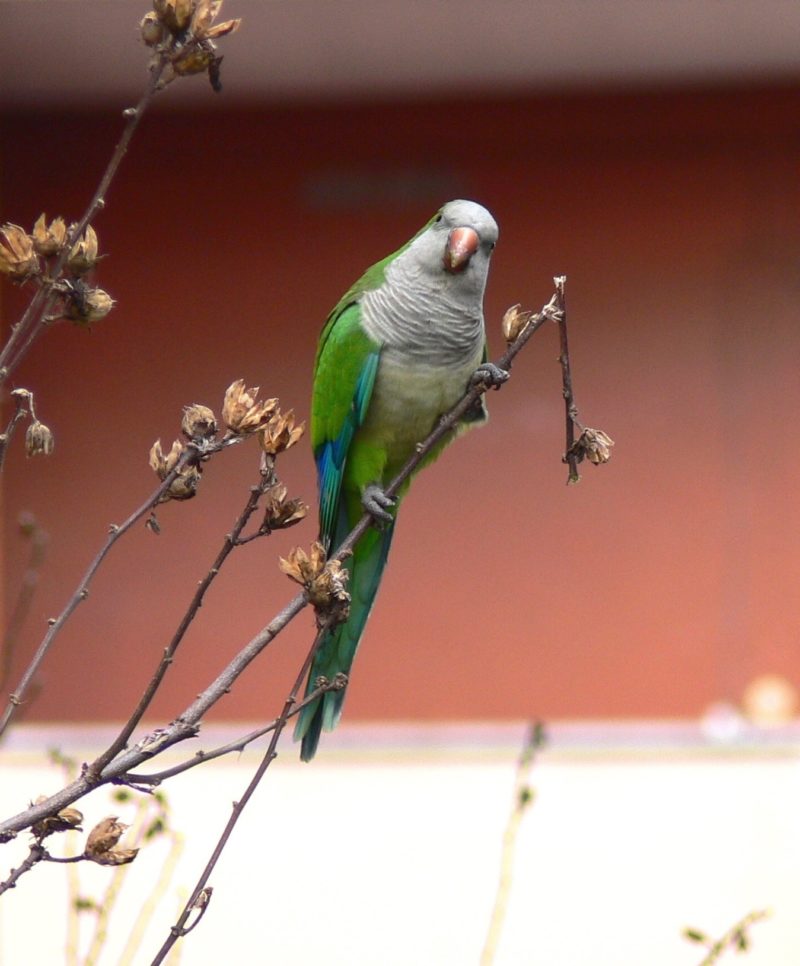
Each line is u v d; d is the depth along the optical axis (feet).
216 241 41.60
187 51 12.39
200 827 34.63
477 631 40.47
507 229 41.22
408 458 22.53
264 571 40.34
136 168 41.91
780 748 35.35
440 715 40.32
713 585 40.01
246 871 34.30
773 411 40.22
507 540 40.60
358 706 40.45
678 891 33.76
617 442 40.45
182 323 41.37
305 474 40.55
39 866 33.37
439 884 34.19
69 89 41.01
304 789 35.35
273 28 37.65
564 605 40.37
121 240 41.73
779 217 40.70
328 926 33.73
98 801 33.60
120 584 40.50
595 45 38.81
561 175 41.24
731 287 40.65
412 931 33.73
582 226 41.09
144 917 28.68
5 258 12.43
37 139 42.22
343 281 41.32
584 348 40.70
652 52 39.29
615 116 41.22
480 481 40.75
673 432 40.45
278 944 33.73
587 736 39.17
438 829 34.86
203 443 13.07
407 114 41.60
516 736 39.17
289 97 41.65
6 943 32.96
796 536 39.88
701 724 39.47
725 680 39.83
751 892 33.65
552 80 40.96
